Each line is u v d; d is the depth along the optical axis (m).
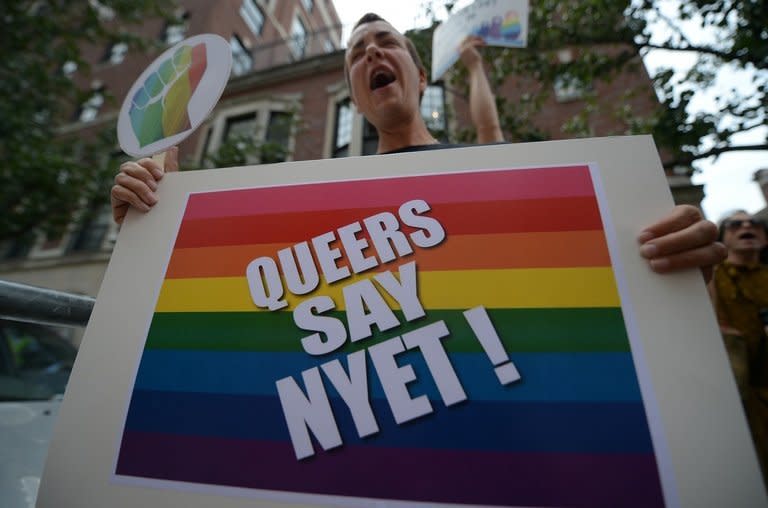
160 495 0.52
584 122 3.31
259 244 0.68
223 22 9.88
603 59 2.77
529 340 0.55
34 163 4.13
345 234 0.66
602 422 0.49
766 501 0.43
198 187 0.77
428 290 0.60
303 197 0.72
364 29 1.39
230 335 0.62
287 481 0.51
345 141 6.91
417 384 0.54
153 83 0.94
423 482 0.49
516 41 1.80
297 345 0.59
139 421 0.57
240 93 8.36
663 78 2.40
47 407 1.08
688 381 0.50
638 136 0.67
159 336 0.63
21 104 4.41
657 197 0.61
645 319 0.54
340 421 0.53
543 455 0.48
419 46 3.23
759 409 1.46
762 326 1.58
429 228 0.64
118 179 0.77
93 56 10.23
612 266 0.58
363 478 0.50
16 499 0.78
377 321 0.59
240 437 0.54
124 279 0.68
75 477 0.54
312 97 7.65
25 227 4.77
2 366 1.59
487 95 1.78
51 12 4.96
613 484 0.46
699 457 0.46
